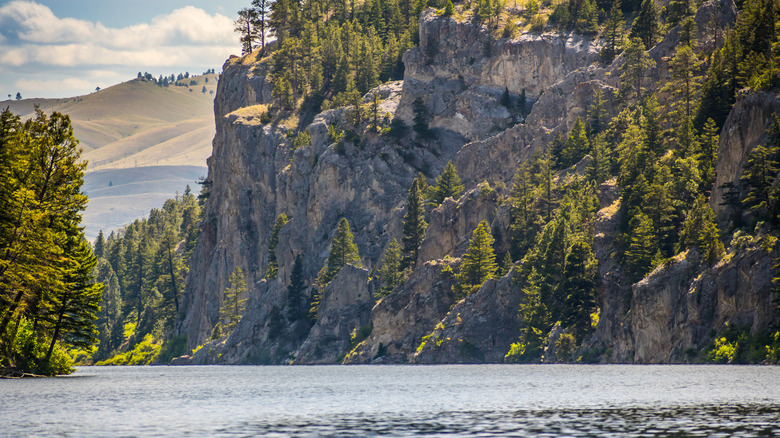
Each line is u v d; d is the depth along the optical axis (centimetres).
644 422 11994
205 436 11075
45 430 11831
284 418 13312
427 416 13288
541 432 11100
